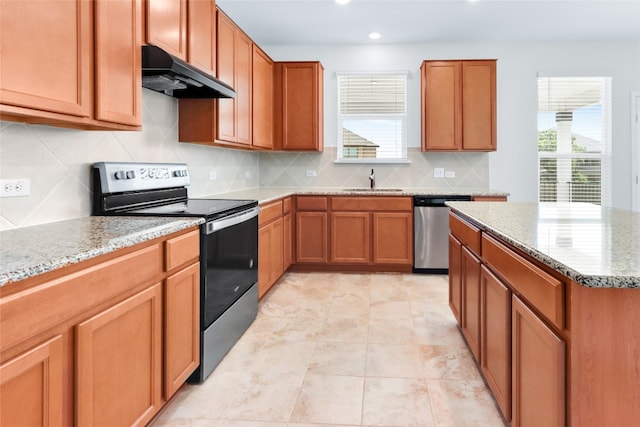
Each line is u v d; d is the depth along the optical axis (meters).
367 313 3.13
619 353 1.02
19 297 0.97
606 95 4.84
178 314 1.83
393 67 4.89
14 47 1.25
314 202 4.38
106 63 1.68
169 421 1.77
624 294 1.02
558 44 4.77
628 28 4.39
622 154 4.82
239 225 2.62
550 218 1.97
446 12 3.97
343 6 3.83
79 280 1.18
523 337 1.42
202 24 2.69
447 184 4.90
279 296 3.58
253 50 3.83
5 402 0.95
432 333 2.73
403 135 4.95
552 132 4.91
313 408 1.87
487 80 4.45
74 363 1.18
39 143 1.80
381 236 4.35
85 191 2.08
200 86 2.60
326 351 2.46
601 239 1.41
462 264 2.48
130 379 1.47
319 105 4.62
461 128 4.47
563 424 1.09
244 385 2.08
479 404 1.90
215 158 3.78
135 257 1.48
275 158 5.02
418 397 1.96
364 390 2.02
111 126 1.78
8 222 1.66
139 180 2.39
